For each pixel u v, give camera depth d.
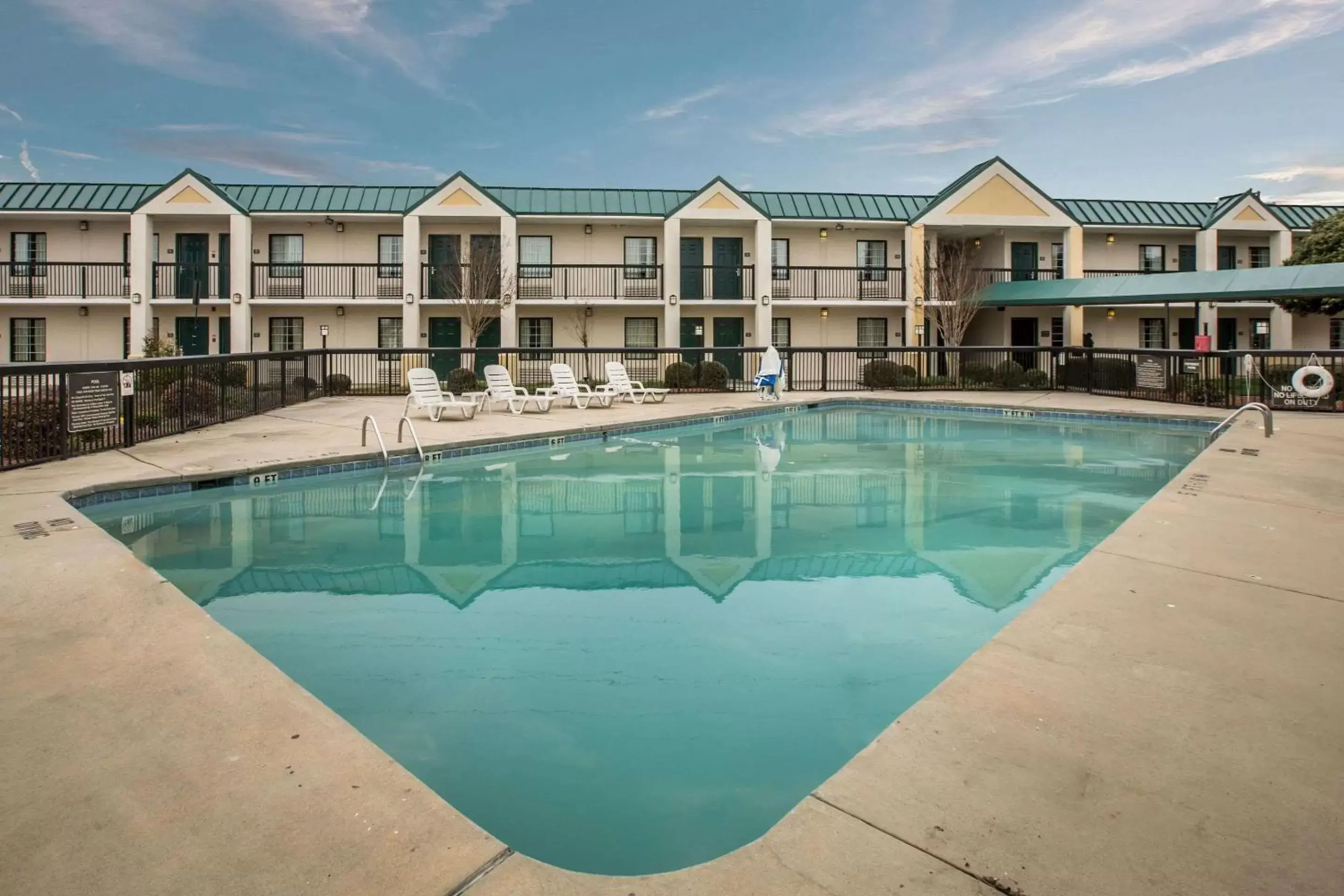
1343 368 15.61
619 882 1.92
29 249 25.33
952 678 3.06
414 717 3.27
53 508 6.28
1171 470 10.06
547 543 6.38
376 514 7.39
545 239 26.67
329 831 2.11
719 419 15.36
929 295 26.56
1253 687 2.98
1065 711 2.77
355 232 26.12
